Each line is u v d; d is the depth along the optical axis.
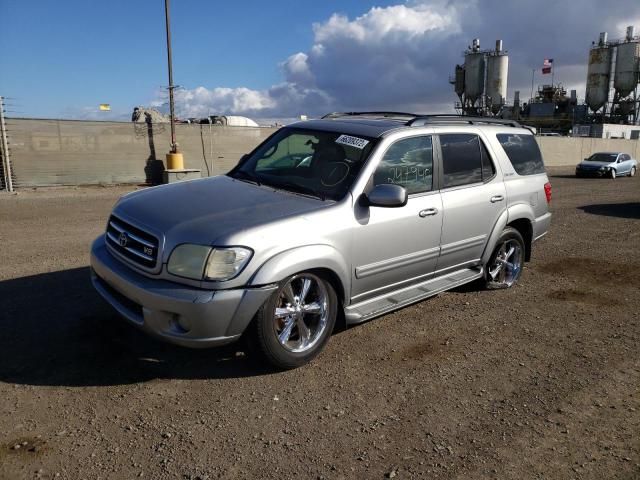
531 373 3.96
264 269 3.38
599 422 3.31
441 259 4.87
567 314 5.29
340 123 4.77
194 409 3.25
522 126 6.25
